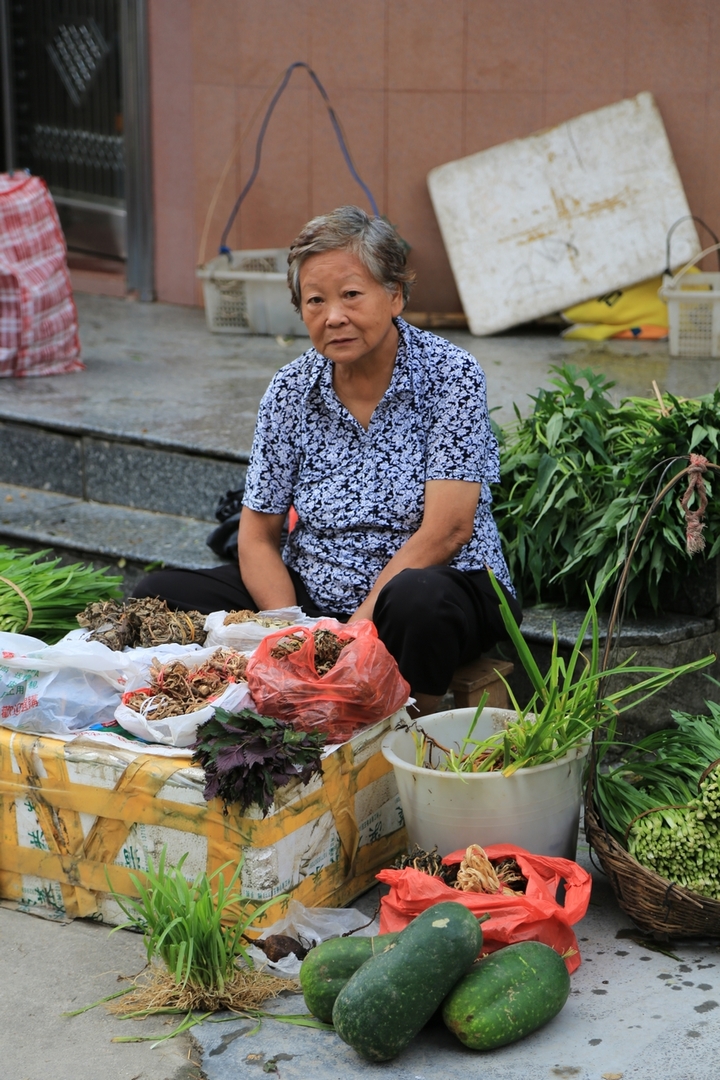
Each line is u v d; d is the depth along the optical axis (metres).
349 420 3.30
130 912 2.88
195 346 6.87
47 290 6.07
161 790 2.75
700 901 2.62
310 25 7.16
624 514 3.66
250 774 2.62
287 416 3.36
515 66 6.85
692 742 3.05
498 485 4.05
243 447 4.78
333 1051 2.41
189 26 7.53
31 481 5.44
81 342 6.95
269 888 2.69
